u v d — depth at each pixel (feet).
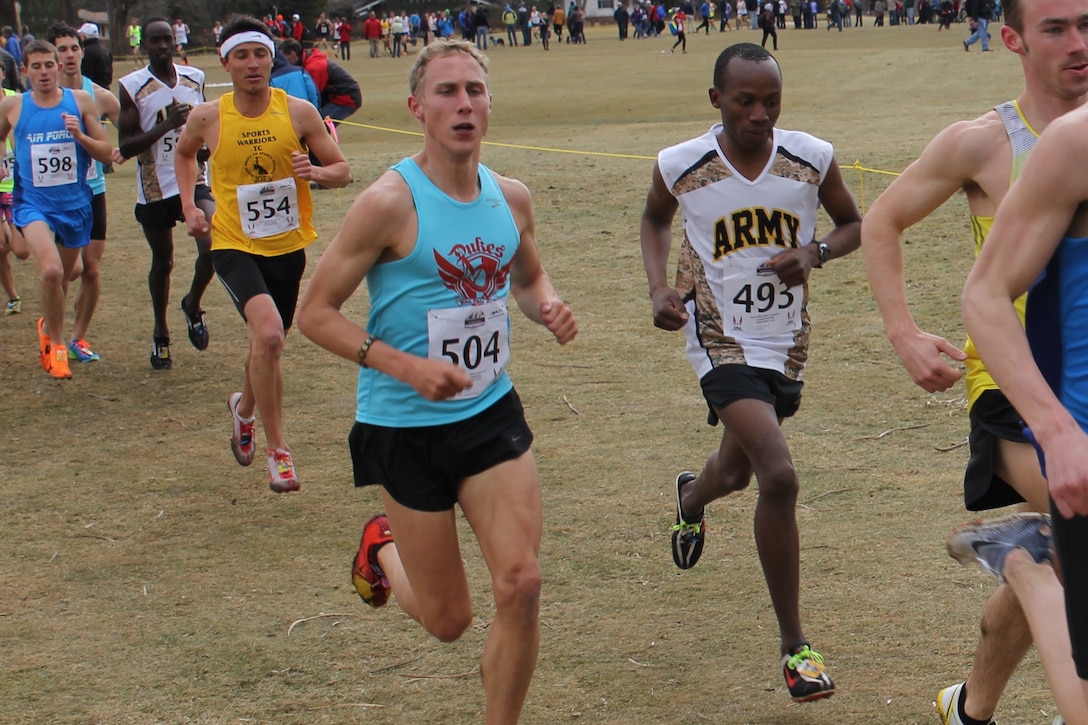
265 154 25.61
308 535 22.86
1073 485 10.59
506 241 14.96
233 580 20.94
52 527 23.56
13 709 16.81
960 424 26.45
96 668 17.98
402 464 14.80
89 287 35.73
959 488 23.03
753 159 18.13
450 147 14.35
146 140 32.14
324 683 17.34
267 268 26.02
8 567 21.72
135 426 29.94
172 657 18.24
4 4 192.54
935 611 18.42
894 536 21.11
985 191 14.14
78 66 35.55
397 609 19.70
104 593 20.57
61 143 34.04
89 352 35.94
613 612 19.08
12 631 19.24
